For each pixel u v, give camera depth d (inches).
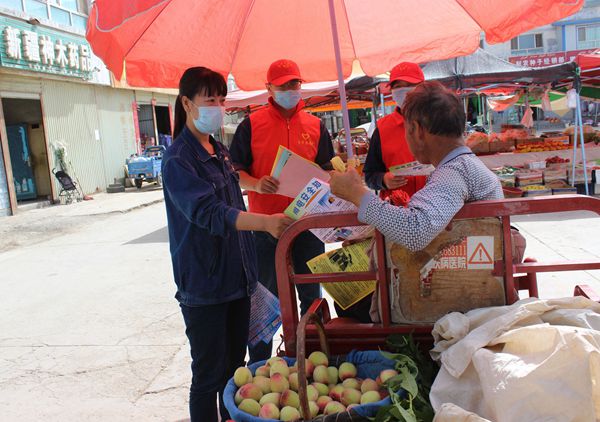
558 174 407.8
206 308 97.5
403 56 143.6
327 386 74.4
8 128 612.1
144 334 193.5
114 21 81.4
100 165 722.2
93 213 539.8
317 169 114.8
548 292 199.2
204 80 93.8
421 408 65.5
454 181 71.5
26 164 619.2
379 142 145.9
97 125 715.4
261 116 140.4
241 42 133.2
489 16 114.5
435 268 74.9
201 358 99.7
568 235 287.9
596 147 421.4
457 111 75.5
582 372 52.6
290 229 78.5
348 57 146.3
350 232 92.6
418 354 73.8
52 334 199.3
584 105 1074.1
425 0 126.3
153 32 114.1
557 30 1274.6
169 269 284.2
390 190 142.6
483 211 71.7
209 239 95.4
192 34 121.0
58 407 144.0
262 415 67.1
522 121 575.5
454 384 62.4
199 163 96.1
